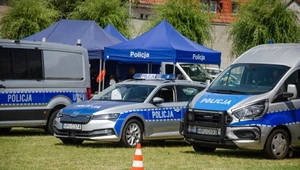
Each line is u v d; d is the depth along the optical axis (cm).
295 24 4966
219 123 1662
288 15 4934
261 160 1638
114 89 2005
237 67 1802
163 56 2639
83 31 3000
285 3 4997
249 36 5009
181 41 2738
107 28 3391
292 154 1772
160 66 3394
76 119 1845
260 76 1741
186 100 2019
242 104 1655
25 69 2133
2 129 2306
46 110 2180
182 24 4975
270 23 4941
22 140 2019
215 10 7162
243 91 1714
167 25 2791
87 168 1421
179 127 1873
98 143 1967
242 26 5016
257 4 4984
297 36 4947
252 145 1638
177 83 2023
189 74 3366
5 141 1978
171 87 2003
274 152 1659
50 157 1598
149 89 1962
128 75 3097
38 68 2167
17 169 1386
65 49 2253
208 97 1733
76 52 2289
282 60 1773
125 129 1848
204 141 1695
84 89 2297
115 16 4956
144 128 1900
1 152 1684
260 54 1834
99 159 1580
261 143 1644
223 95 1722
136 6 6781
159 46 2658
